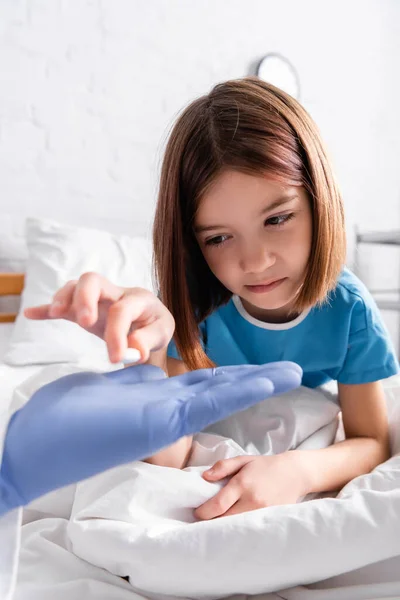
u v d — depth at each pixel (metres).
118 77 1.81
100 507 0.45
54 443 0.32
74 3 1.71
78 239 1.45
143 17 1.85
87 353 1.28
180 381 0.41
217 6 2.01
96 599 0.40
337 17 2.33
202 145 0.58
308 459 0.58
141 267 1.48
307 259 0.62
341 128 2.37
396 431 0.75
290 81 2.19
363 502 0.45
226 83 0.65
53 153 1.70
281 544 0.40
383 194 2.51
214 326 0.80
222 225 0.57
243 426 0.70
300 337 0.76
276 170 0.55
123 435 0.32
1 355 1.41
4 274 1.53
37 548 0.46
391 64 2.51
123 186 1.83
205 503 0.49
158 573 0.40
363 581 0.43
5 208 1.63
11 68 1.62
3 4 1.60
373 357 0.73
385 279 2.50
